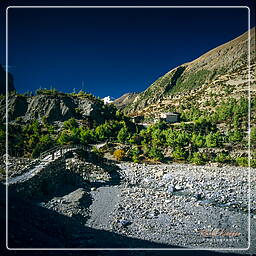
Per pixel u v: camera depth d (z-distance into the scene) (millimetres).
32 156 64625
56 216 35750
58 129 110062
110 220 38875
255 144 99750
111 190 54938
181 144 98375
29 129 91875
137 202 47438
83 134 95812
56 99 127625
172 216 41719
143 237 33969
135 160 85750
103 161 79000
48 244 26703
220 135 112062
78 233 32750
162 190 58469
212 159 90500
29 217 31672
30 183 41906
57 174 53156
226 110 145875
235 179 68562
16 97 126250
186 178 69000
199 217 41656
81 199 45688
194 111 168125
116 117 132000
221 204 48438
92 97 143875
